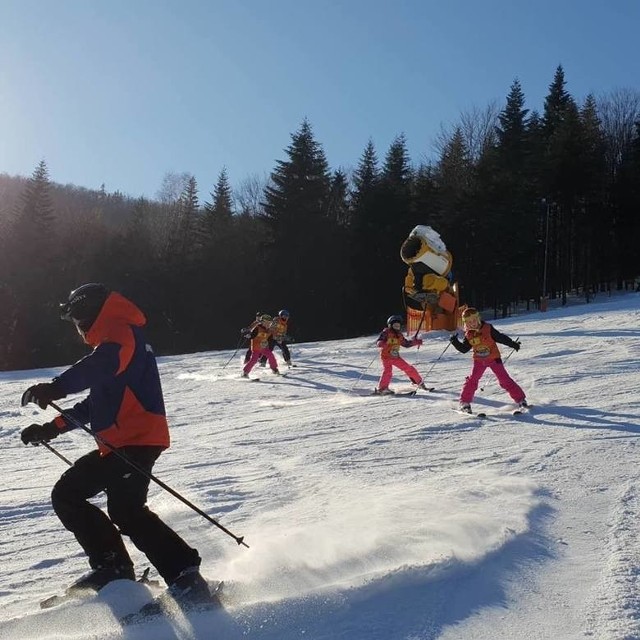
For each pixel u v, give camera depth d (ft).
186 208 197.88
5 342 149.89
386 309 156.66
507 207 136.26
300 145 157.38
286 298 156.87
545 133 176.86
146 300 158.10
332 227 160.56
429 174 178.60
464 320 32.50
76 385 10.56
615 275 169.58
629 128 191.62
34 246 157.07
